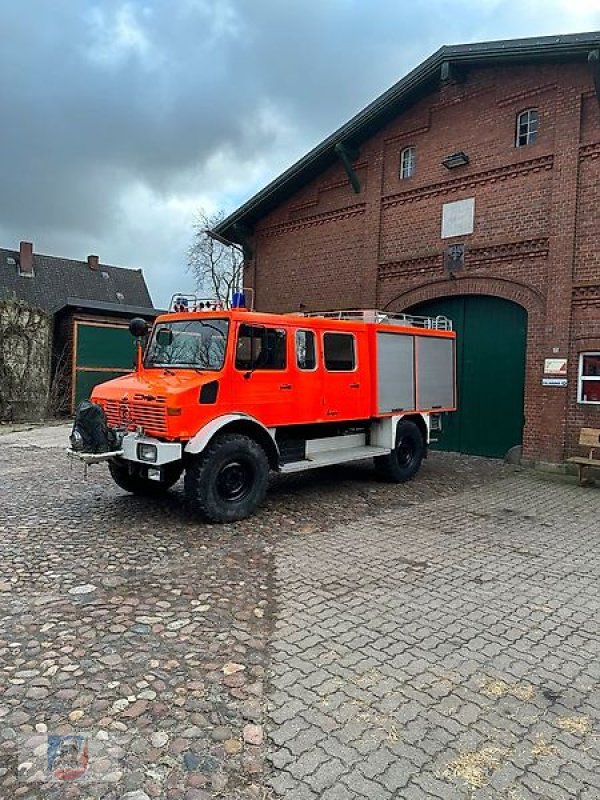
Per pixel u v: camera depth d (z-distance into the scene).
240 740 3.00
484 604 4.80
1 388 18.08
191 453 6.61
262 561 5.73
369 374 8.91
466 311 12.57
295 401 7.78
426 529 7.00
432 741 3.02
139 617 4.43
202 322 7.35
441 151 12.60
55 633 4.15
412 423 9.73
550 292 10.78
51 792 2.62
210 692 3.44
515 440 11.80
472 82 12.04
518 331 11.73
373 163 13.86
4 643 3.99
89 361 20.16
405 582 5.26
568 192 10.56
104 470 10.21
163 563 5.61
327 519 7.35
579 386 10.52
